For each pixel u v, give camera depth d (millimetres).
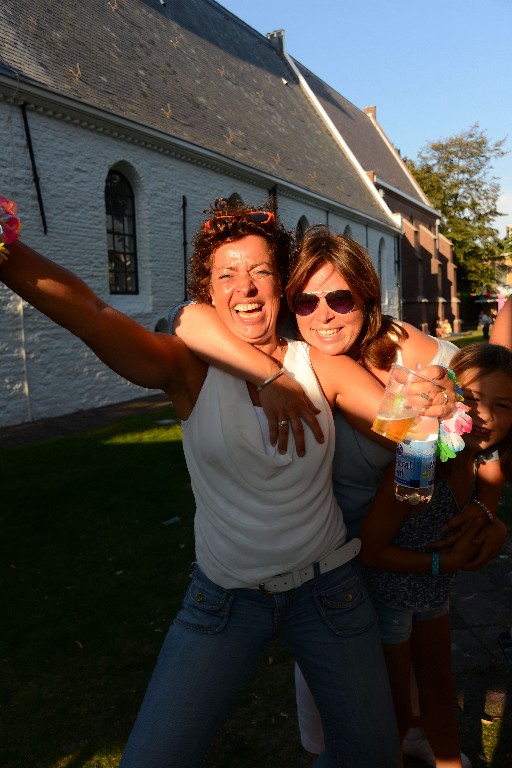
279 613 1613
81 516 5281
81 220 12867
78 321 1414
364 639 1635
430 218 42156
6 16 12641
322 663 1623
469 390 1743
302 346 1734
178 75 19250
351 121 37781
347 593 1655
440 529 1843
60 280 1396
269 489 1556
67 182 12484
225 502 1604
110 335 1444
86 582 4062
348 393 1680
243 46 28250
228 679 1576
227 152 17734
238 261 1584
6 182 11195
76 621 3570
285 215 21672
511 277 48000
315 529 1602
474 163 46844
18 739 2641
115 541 4715
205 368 1623
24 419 11477
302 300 1706
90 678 3051
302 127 28703
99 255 13375
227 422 1545
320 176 25203
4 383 11102
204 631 1593
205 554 1651
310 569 1624
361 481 1807
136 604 3766
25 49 12367
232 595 1616
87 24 15875
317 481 1604
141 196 14844
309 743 2125
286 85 30891
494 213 47500
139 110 14773
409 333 1837
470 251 47250
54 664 3168
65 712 2809
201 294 1749
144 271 15164
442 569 1821
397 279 34000
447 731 2086
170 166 15688
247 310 1613
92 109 12641
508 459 1915
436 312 40031
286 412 1533
